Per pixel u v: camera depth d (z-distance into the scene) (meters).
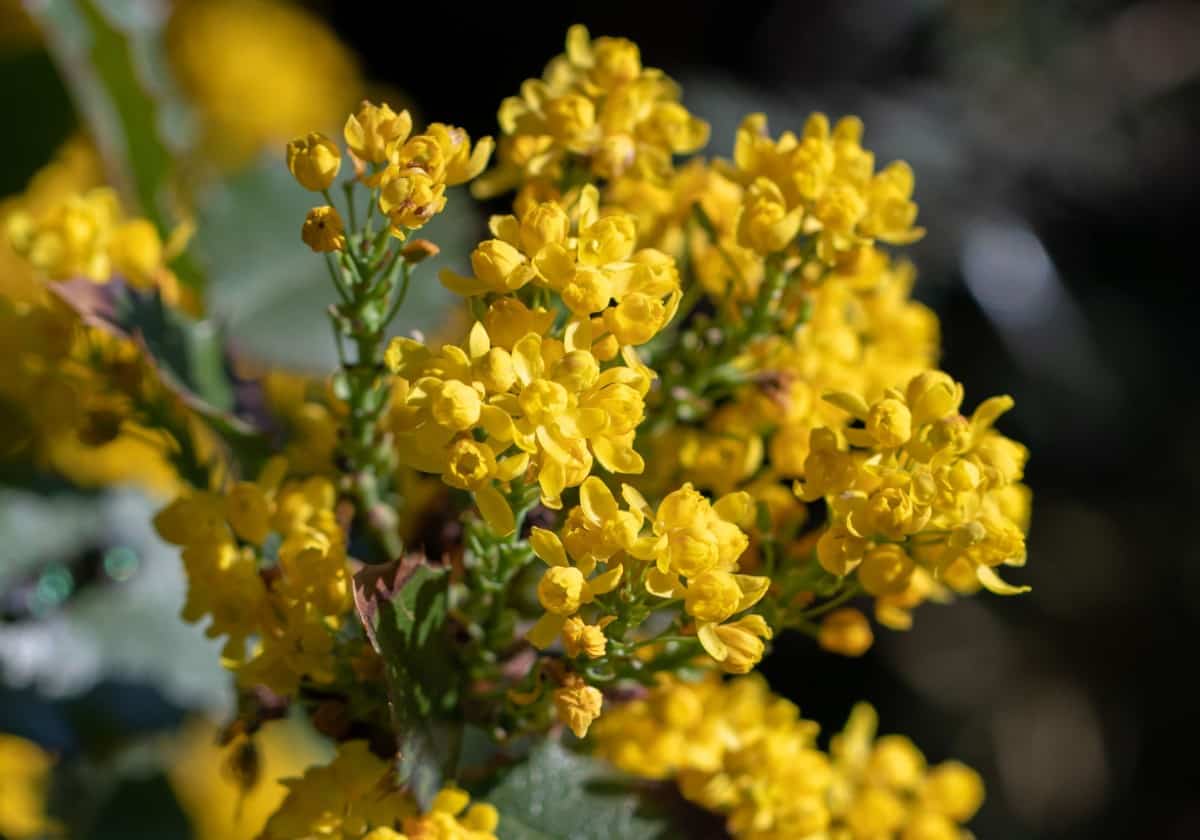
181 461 0.31
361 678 0.27
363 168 0.26
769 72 1.03
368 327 0.27
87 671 0.37
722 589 0.25
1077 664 0.96
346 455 0.28
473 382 0.25
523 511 0.26
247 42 0.87
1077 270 0.97
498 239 0.26
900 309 0.31
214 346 0.32
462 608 0.28
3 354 0.30
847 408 0.26
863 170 0.29
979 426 0.27
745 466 0.29
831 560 0.26
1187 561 0.95
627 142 0.29
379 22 1.16
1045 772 0.93
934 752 0.92
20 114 0.40
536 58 1.14
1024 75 1.02
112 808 0.37
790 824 0.29
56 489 0.37
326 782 0.27
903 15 1.03
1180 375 0.95
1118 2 1.05
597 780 0.29
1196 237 1.00
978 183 0.96
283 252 0.36
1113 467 0.94
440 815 0.27
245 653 0.27
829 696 0.91
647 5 1.07
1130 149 1.02
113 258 0.31
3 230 0.45
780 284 0.29
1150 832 0.94
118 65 0.38
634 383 0.25
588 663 0.26
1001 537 0.26
